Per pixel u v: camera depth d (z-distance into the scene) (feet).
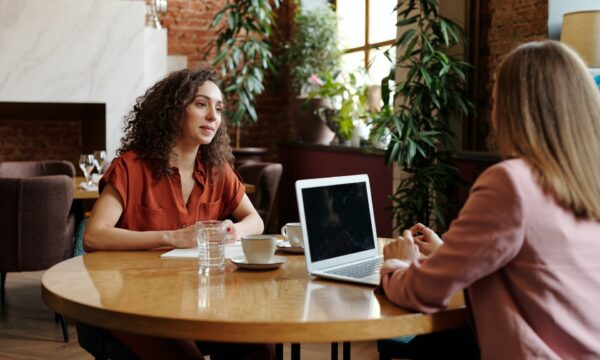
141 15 22.20
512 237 4.69
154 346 6.44
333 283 6.06
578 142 4.80
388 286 5.35
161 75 23.03
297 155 24.00
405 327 4.94
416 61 14.82
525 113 4.87
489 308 4.90
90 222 7.76
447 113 15.12
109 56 21.88
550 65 4.89
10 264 13.48
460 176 15.78
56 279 6.11
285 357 12.20
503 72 5.05
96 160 16.79
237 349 7.49
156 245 7.54
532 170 4.83
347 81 22.95
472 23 15.62
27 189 13.28
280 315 4.93
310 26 23.18
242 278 6.23
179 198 8.25
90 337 6.75
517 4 14.42
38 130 24.47
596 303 4.84
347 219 6.86
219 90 8.38
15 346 12.74
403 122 14.90
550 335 4.76
